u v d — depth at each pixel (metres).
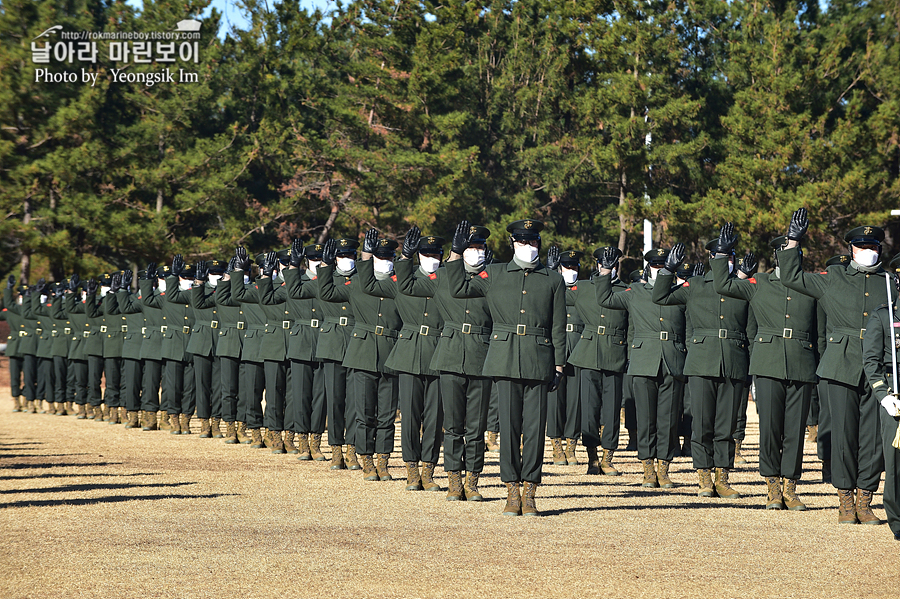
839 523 20.44
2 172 74.88
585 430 29.41
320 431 32.44
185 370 41.41
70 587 14.70
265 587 14.67
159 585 14.82
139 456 32.72
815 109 70.19
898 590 14.57
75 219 75.19
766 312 22.64
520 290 21.34
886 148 67.94
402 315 25.44
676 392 26.50
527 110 92.19
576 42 87.19
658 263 27.59
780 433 22.39
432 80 85.81
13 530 19.31
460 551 17.28
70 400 52.28
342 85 91.38
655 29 77.38
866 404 20.38
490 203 90.00
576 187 89.31
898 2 72.19
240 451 34.69
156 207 84.44
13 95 74.94
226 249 82.00
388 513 21.39
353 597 14.09
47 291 54.47
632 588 14.66
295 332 32.66
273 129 85.62
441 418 25.23
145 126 84.81
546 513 21.53
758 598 14.12
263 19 89.31
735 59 75.00
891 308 18.83
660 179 79.25
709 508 22.47
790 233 21.33
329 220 93.00
